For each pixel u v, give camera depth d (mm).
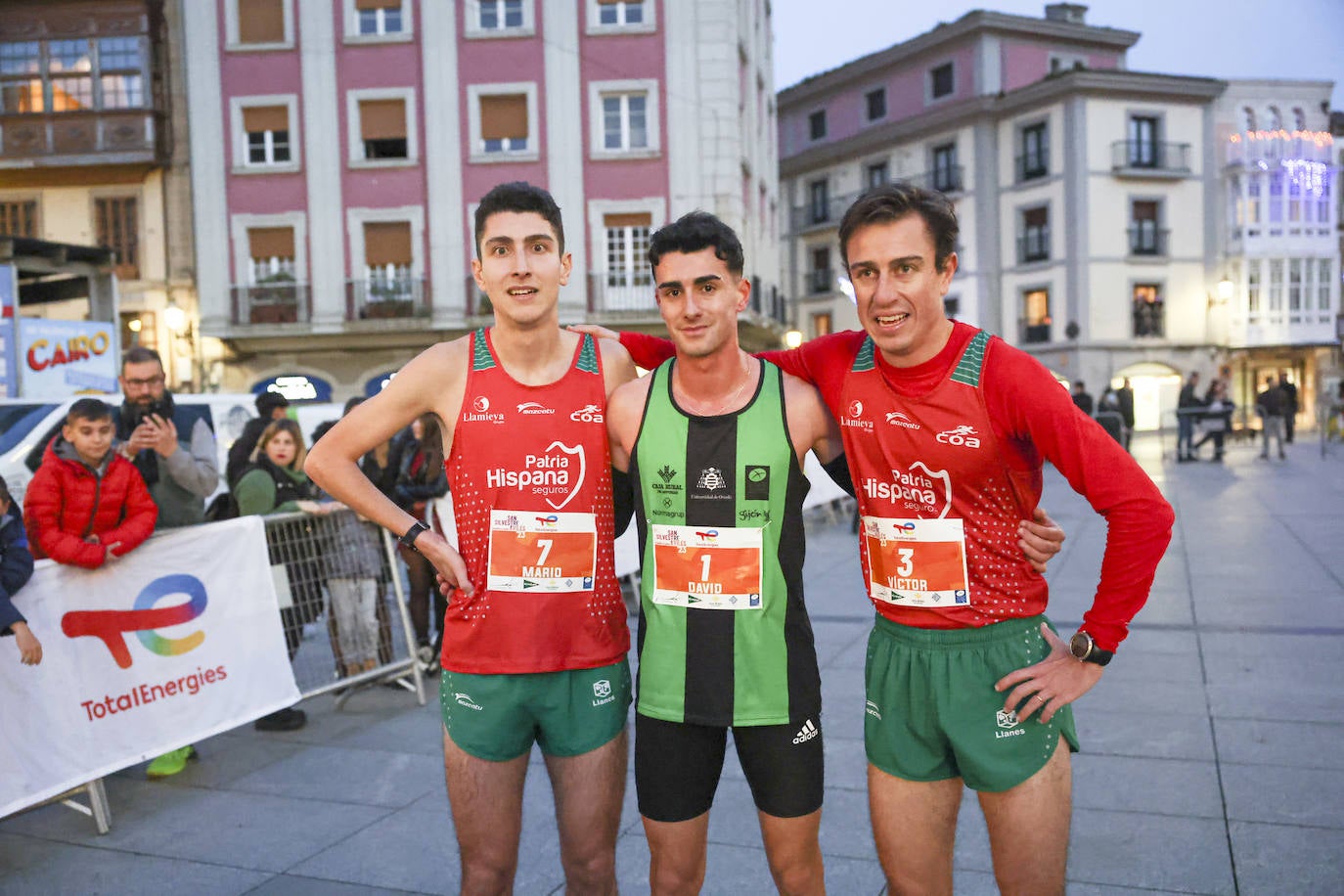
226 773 3893
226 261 21344
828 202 36219
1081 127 29641
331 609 4703
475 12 21016
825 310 36750
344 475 2279
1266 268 31359
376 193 21312
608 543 2312
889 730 2082
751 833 3156
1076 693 1890
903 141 33781
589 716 2268
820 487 10672
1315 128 31500
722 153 20969
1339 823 3018
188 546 3914
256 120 21359
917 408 1979
